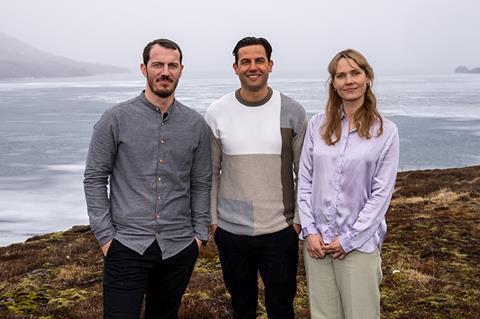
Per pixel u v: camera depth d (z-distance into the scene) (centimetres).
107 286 432
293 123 479
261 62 466
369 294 438
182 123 441
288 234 483
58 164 7044
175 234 441
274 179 479
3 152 8512
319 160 443
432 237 1197
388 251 1063
